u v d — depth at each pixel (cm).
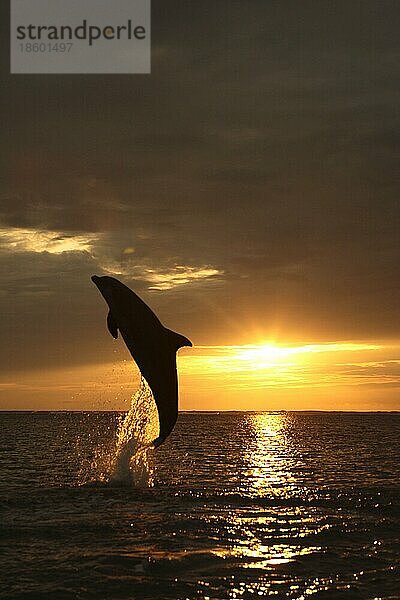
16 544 1373
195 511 1736
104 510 1744
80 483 2286
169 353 1611
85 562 1243
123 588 1098
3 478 2445
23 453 3897
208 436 6694
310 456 3819
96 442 5259
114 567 1212
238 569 1203
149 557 1277
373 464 3256
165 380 1597
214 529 1516
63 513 1700
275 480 2473
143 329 1605
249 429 9238
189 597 1057
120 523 1573
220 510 1753
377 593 1074
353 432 8106
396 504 1866
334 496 2019
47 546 1358
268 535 1459
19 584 1117
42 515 1675
